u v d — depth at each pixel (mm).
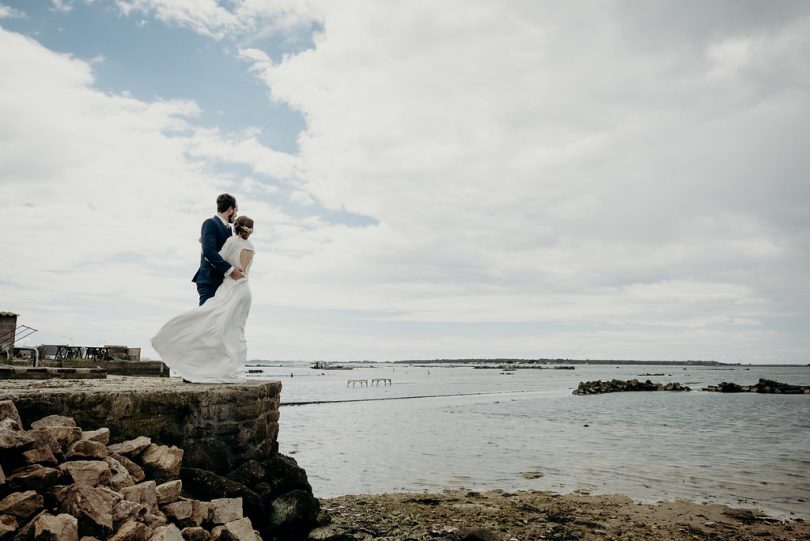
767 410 37156
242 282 7805
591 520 9375
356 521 8930
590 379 118750
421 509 9961
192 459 6172
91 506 4113
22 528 3812
